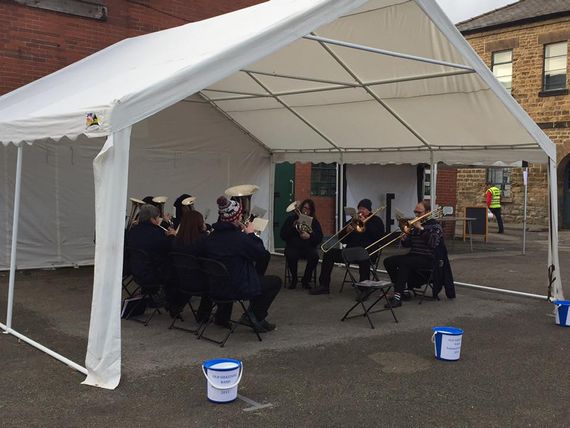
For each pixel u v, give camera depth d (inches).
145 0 415.5
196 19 442.9
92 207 394.0
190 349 217.6
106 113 176.4
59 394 171.8
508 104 278.4
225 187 446.6
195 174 431.2
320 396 173.5
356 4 223.5
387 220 554.9
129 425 151.3
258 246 219.6
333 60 285.0
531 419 159.3
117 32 404.2
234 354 212.4
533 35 753.6
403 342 231.8
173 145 418.9
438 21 240.2
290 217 340.5
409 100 315.3
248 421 155.1
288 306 292.8
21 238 369.4
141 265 246.2
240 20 265.4
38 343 222.8
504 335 245.1
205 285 228.1
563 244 599.5
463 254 510.9
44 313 271.4
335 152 426.0
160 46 292.7
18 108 276.4
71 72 332.8
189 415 158.2
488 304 306.2
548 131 746.2
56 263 383.6
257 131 440.8
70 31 384.2
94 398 168.9
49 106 237.3
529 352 221.1
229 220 219.3
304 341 230.8
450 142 350.9
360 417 159.0
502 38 784.3
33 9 369.1
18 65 365.1
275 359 207.6
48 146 371.9
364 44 266.2
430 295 328.5
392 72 288.8
